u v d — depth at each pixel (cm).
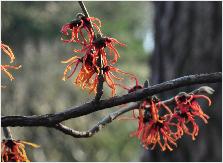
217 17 443
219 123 431
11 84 907
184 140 432
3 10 873
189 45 447
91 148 977
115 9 1107
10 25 913
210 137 430
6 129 196
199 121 432
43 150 909
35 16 939
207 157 430
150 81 473
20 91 909
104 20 1100
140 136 199
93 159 977
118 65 1070
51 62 963
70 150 946
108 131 991
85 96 943
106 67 185
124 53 1106
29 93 919
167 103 200
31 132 905
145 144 200
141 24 1150
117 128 995
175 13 459
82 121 923
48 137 923
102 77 183
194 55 444
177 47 453
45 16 952
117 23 1118
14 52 940
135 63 1107
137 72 1055
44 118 187
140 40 1145
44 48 970
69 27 183
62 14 973
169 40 459
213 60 440
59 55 977
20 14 920
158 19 473
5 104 886
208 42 442
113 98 186
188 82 185
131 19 1135
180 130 200
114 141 988
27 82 927
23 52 947
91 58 185
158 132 200
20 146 196
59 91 940
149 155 445
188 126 427
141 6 1134
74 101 941
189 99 198
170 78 452
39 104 920
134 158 998
